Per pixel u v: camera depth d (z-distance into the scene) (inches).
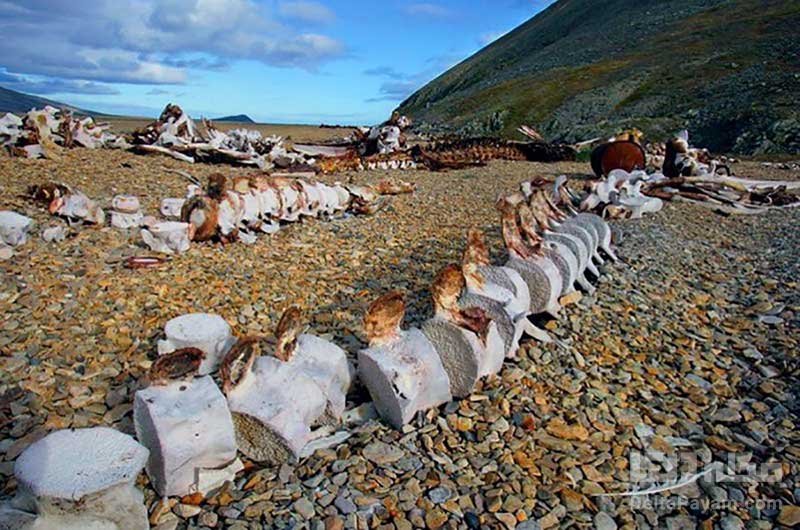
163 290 246.7
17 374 177.3
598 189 473.7
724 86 1514.5
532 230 249.3
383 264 311.0
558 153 954.7
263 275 277.9
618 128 1421.0
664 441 163.9
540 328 230.1
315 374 158.9
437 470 144.0
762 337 237.5
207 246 316.5
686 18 2620.6
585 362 206.2
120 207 331.9
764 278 312.2
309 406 151.8
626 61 2201.0
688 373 205.8
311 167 689.0
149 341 203.6
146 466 133.4
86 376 179.5
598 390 187.5
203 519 125.3
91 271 259.8
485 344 177.2
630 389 191.6
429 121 2370.8
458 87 3821.4
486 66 3880.4
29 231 307.0
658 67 1951.3
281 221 378.3
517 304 203.0
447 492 136.1
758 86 1409.9
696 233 424.5
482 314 178.4
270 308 241.1
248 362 146.9
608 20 3299.7
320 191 409.7
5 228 276.4
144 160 594.6
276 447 142.0
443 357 178.2
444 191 577.9
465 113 2273.6
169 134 657.0
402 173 732.7
